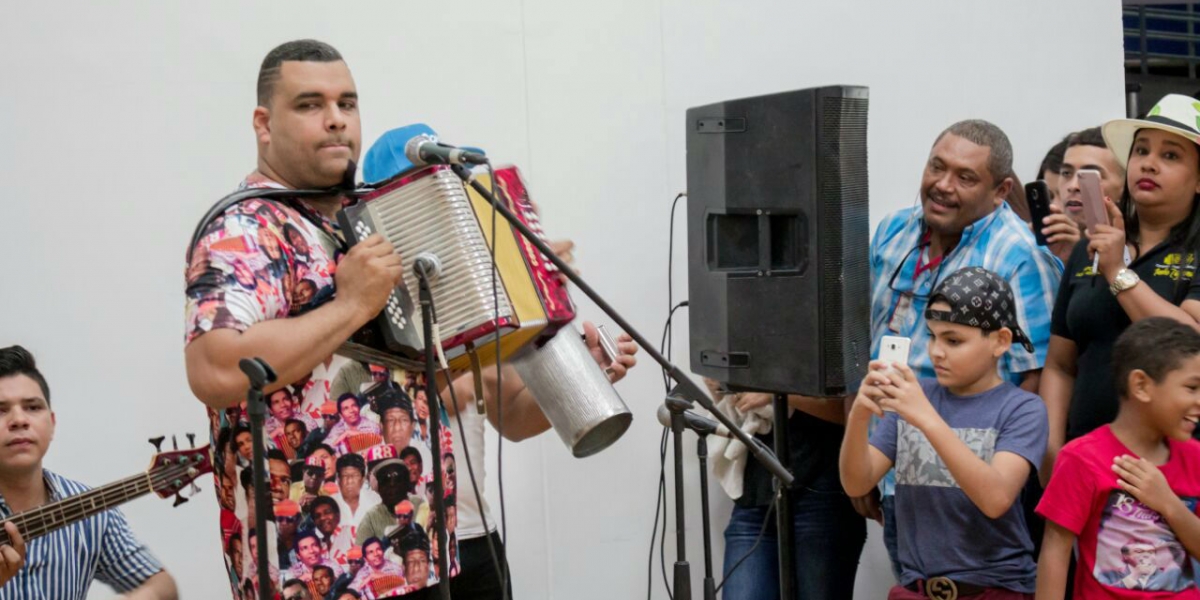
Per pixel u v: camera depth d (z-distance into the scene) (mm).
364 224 2311
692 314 3527
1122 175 3820
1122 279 3068
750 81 4117
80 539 2977
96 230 3463
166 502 3506
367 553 2250
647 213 3998
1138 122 3227
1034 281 3420
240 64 3578
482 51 3816
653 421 4008
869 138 4281
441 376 2469
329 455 2240
